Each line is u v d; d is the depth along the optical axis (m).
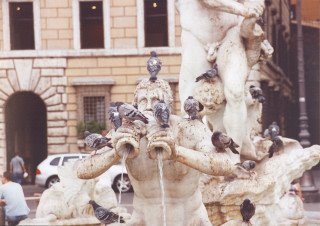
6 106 53.38
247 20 13.71
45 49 53.53
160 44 53.47
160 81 9.23
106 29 53.66
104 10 53.69
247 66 14.06
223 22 14.05
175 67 52.69
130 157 8.48
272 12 60.62
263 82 52.16
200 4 14.14
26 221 10.61
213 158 8.59
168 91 9.25
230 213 12.73
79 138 52.31
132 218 9.12
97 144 8.66
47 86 53.25
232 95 13.76
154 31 53.59
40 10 53.66
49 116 53.06
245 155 14.22
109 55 53.47
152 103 9.09
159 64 9.24
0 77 53.31
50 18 53.72
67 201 13.11
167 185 8.92
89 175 8.68
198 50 14.17
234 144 8.79
